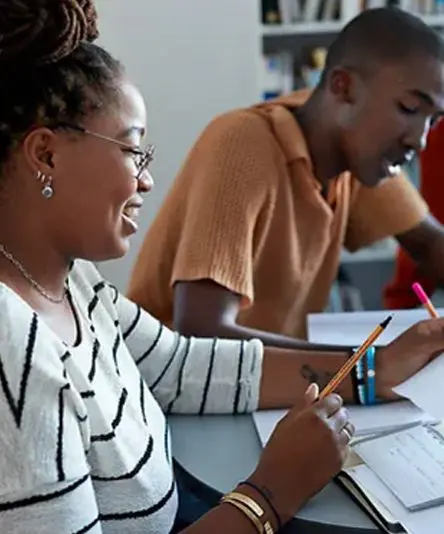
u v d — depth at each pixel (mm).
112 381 861
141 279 1432
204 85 2199
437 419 1018
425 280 1781
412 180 2270
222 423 1077
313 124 1373
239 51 2184
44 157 777
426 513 824
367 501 847
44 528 705
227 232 1257
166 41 2164
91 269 1015
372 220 1607
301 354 1125
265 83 2572
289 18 2545
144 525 842
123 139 813
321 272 1551
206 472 950
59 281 859
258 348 1123
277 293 1427
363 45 1277
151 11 2139
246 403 1097
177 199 1373
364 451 937
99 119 792
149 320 1108
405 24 1271
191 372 1101
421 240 1617
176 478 979
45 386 714
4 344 712
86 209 804
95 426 790
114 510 823
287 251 1399
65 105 771
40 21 751
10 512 696
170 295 1415
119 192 812
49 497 704
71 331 861
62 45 769
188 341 1131
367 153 1334
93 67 794
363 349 997
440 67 1268
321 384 1089
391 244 2752
